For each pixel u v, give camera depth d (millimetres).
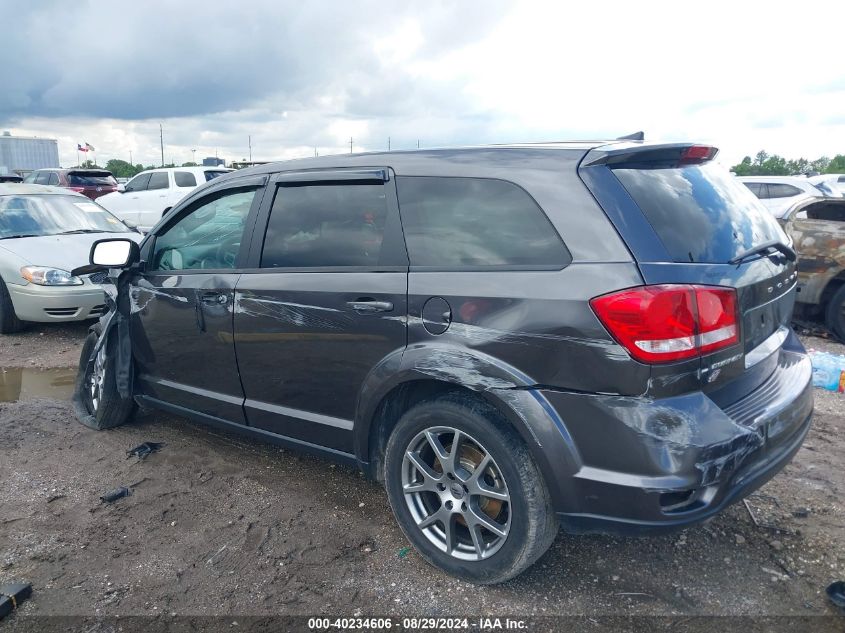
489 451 2666
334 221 3260
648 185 2629
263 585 2912
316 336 3219
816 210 7195
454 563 2881
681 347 2320
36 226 7988
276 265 3445
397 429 2953
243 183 3730
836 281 6836
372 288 2992
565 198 2578
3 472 4012
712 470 2334
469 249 2785
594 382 2402
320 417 3344
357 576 2963
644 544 3164
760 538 3188
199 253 3926
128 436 4543
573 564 3018
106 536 3307
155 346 4164
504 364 2580
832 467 3912
